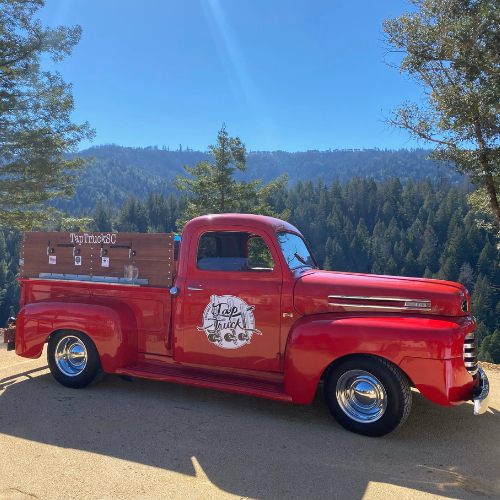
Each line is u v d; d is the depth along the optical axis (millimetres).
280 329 4078
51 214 15922
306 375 3766
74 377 4801
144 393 4730
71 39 12961
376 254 138125
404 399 3508
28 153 12891
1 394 4629
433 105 10016
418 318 3664
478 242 125438
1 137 12273
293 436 3639
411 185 183375
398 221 170500
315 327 3783
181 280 4484
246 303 4188
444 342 3385
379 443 3541
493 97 8773
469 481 2959
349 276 4137
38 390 4766
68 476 2922
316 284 4020
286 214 23016
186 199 22547
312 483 2877
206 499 2672
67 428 3730
